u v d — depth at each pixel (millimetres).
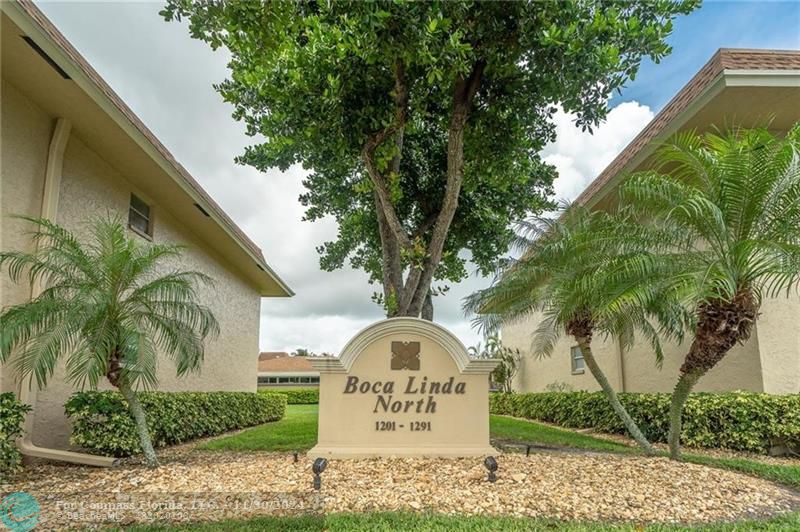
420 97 9305
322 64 8109
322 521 4547
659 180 6793
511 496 5305
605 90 8008
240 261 16453
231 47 7941
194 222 13141
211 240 14516
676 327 8211
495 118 9570
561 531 4359
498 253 12750
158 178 10547
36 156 7898
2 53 6711
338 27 7535
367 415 7461
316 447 7328
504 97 9219
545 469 6410
